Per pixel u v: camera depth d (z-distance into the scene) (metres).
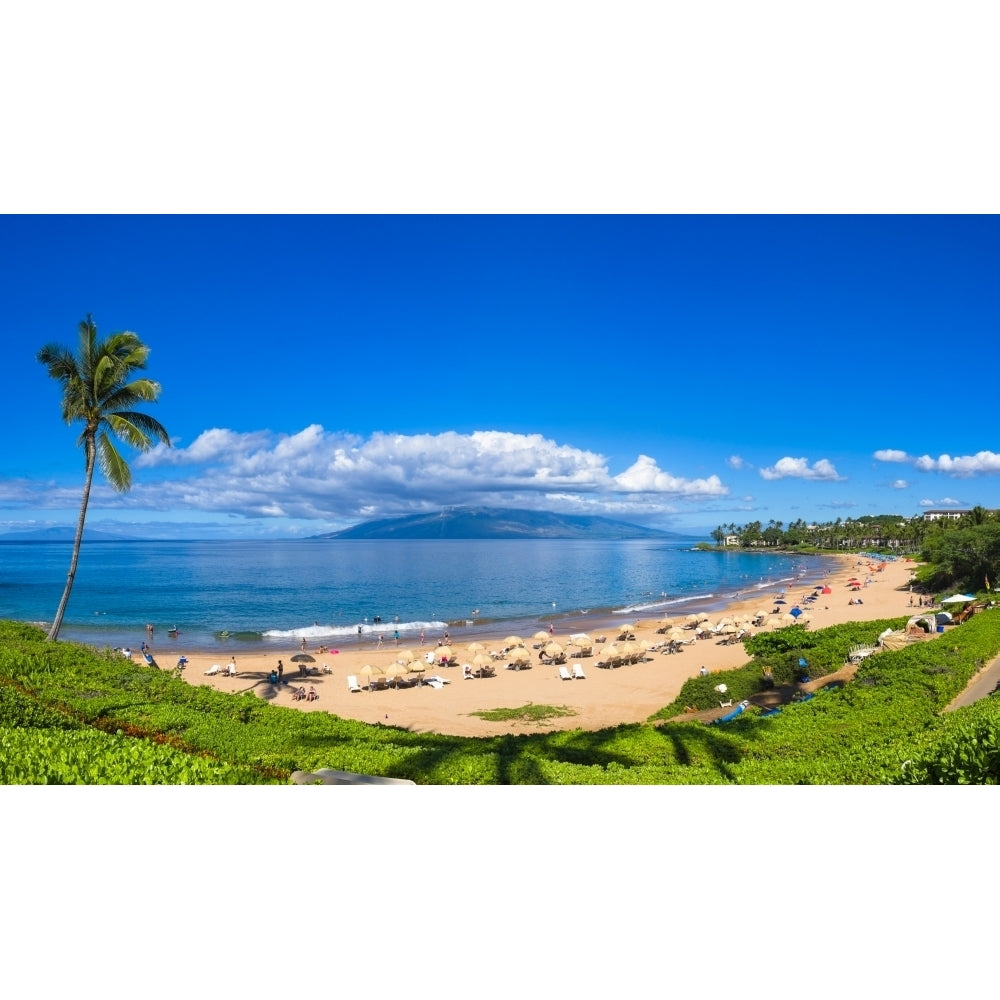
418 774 12.30
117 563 188.50
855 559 180.00
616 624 68.69
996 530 66.44
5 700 13.12
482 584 121.00
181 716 15.28
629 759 15.65
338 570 159.88
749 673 29.25
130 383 29.22
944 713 17.16
